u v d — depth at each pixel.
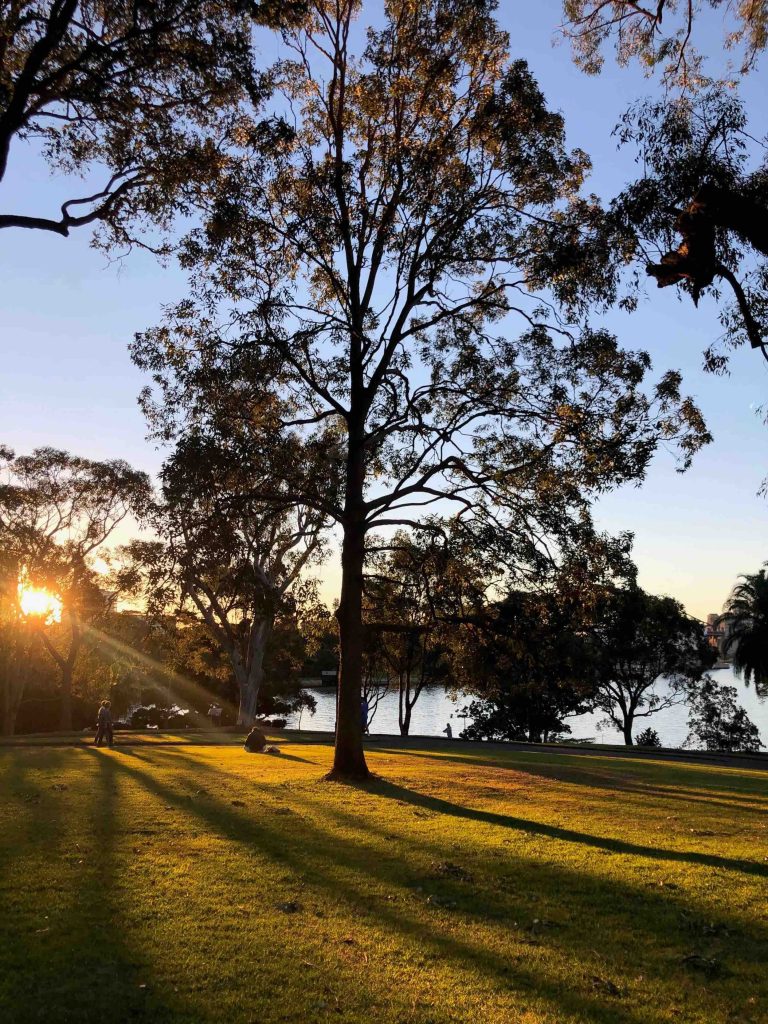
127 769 20.05
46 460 50.34
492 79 19.31
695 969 6.73
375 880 9.10
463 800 15.72
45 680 61.50
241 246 19.09
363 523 19.84
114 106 13.53
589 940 7.37
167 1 12.23
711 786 19.72
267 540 28.25
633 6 14.74
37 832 11.28
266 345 18.89
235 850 10.41
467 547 19.70
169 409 20.08
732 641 59.38
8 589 50.47
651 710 62.41
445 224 19.19
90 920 7.42
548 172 19.03
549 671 21.20
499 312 21.50
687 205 11.93
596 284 17.31
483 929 7.55
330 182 19.52
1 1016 5.48
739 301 12.23
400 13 19.08
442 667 47.69
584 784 19.23
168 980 6.17
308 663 64.62
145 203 15.05
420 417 20.19
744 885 9.31
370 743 35.47
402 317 20.00
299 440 21.61
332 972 6.41
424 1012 5.74
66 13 10.95
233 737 36.75
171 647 27.81
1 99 11.73
